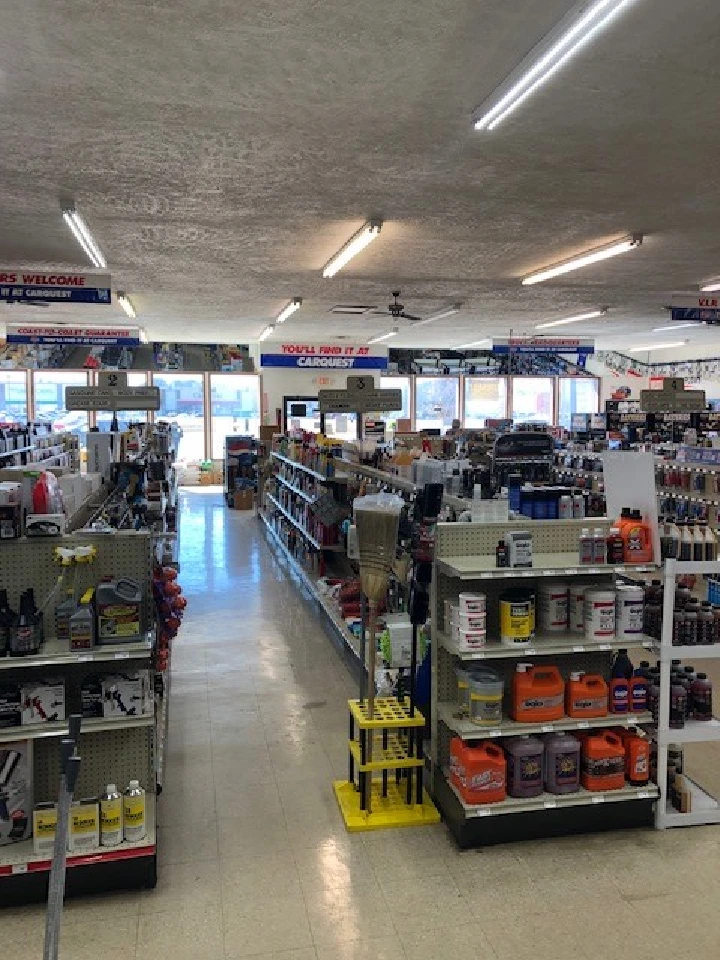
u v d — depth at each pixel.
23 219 6.64
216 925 2.84
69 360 18.14
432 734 3.74
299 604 7.92
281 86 3.95
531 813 3.41
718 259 8.56
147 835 3.09
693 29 3.34
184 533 12.63
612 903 2.97
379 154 5.02
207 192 5.88
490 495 4.55
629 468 3.79
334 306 12.35
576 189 5.84
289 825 3.56
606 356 21.92
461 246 7.89
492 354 21.20
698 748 4.38
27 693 3.04
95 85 3.92
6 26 3.31
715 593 4.01
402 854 3.33
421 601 3.83
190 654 6.21
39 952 2.68
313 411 19.00
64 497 4.32
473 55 3.60
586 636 3.59
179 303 11.92
